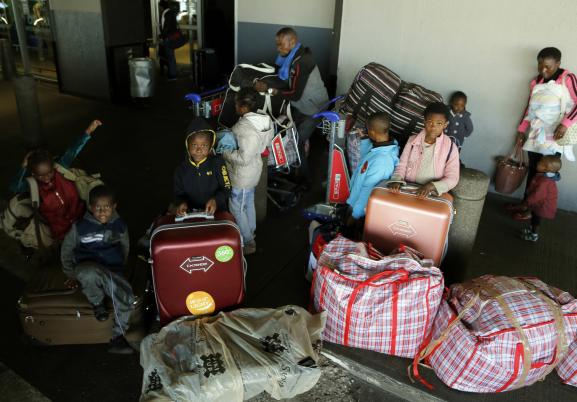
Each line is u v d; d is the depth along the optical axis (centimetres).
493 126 498
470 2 467
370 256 280
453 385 252
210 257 256
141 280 289
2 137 606
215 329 252
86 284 256
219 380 225
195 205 304
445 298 272
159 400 219
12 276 337
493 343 235
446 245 317
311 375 238
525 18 452
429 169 314
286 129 446
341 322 266
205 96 473
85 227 267
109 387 255
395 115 414
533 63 461
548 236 432
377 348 271
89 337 276
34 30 905
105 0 734
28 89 558
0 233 386
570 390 260
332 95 719
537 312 240
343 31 532
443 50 493
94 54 777
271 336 248
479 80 489
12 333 288
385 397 262
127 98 809
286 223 429
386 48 516
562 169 477
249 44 791
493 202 496
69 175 317
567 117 410
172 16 945
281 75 486
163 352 238
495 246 408
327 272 267
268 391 236
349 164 416
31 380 256
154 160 557
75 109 751
